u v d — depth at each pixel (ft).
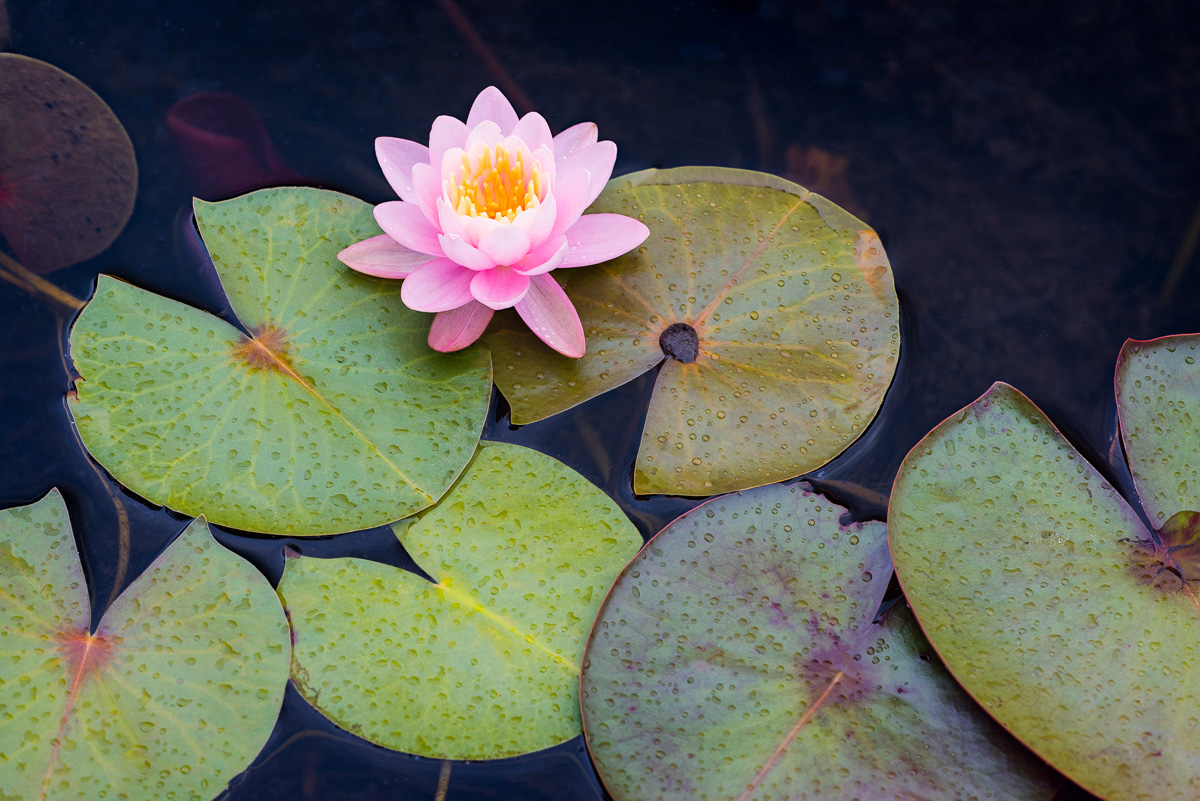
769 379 4.67
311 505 4.57
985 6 4.95
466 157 4.60
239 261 4.68
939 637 4.50
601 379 4.67
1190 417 4.63
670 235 4.73
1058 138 4.87
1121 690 4.48
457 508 4.60
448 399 4.63
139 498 4.61
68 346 4.69
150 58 4.86
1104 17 4.94
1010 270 4.78
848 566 4.57
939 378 4.72
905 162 4.85
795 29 4.94
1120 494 4.59
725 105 4.88
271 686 4.50
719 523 4.58
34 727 4.46
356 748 4.51
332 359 4.64
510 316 4.71
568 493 4.62
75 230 4.74
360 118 4.83
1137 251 4.80
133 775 4.45
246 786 4.49
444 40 4.91
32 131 4.78
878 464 4.67
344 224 4.71
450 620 4.54
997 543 4.55
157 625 4.52
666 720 4.49
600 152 4.66
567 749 4.52
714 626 4.53
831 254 4.74
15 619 4.51
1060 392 4.71
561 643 4.54
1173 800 4.42
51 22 4.87
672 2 4.95
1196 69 4.92
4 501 4.60
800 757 4.47
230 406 4.60
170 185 4.78
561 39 4.91
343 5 4.92
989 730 4.49
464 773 4.51
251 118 4.83
